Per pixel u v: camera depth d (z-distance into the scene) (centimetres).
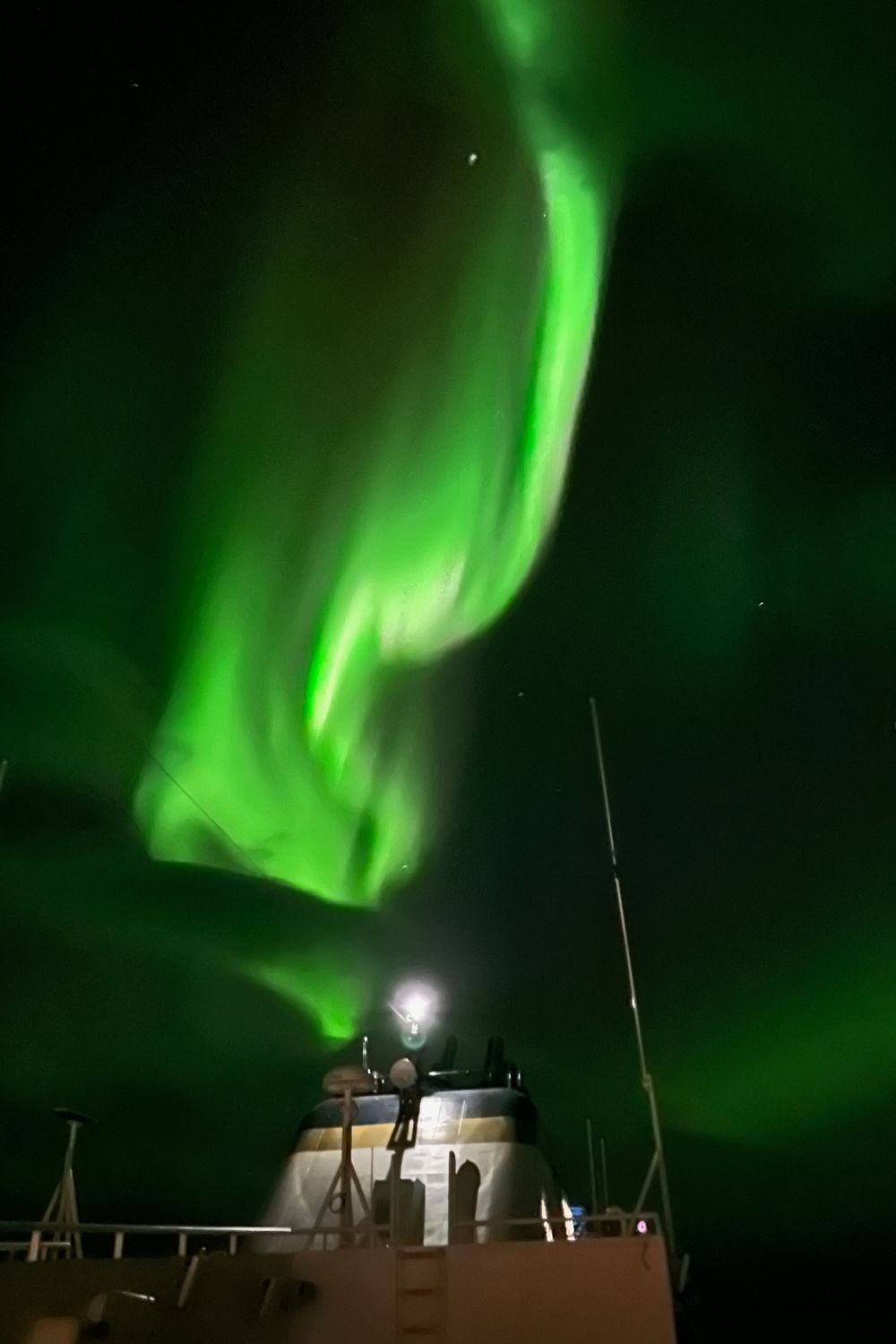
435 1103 1191
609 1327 798
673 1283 1057
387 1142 1155
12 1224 635
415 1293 826
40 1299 671
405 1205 1018
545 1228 1094
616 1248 828
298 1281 834
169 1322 714
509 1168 1112
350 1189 1041
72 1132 969
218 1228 816
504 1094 1202
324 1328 819
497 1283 824
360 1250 851
